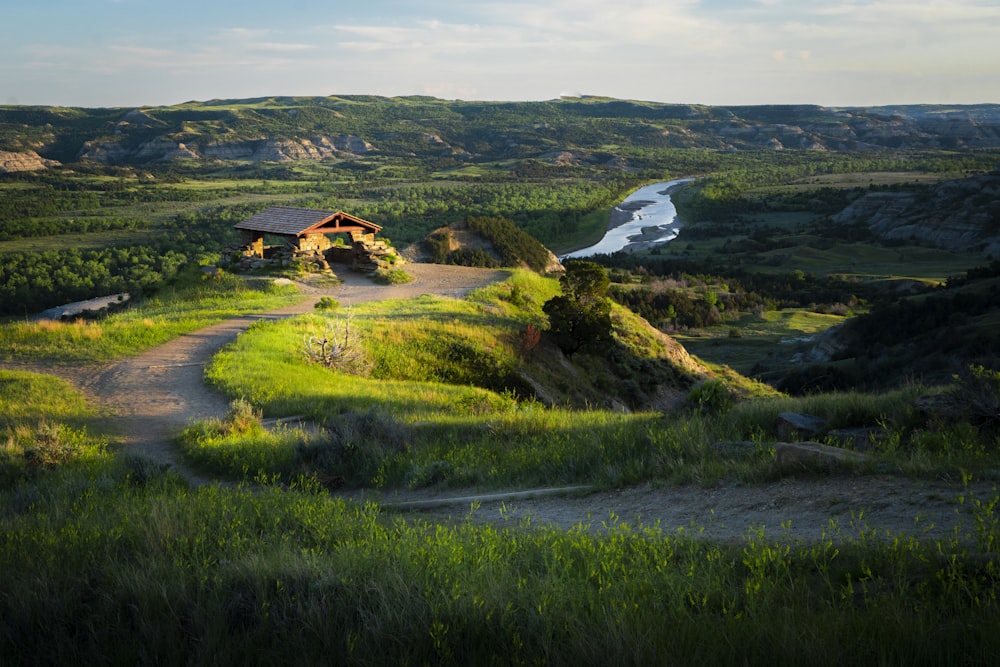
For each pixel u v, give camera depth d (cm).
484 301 4412
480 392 2628
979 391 973
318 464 1362
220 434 1675
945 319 6656
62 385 2231
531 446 1348
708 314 11075
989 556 461
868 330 7194
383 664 421
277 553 632
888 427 1047
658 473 1020
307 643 452
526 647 419
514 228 10744
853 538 593
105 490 1177
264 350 2734
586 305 4047
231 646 459
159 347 2875
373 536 730
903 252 16662
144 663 450
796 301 12562
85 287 13162
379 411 1573
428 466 1268
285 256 5172
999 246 15762
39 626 505
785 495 793
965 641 361
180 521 816
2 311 12094
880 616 391
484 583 510
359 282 4997
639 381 4122
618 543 631
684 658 380
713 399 1419
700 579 497
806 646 370
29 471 1416
